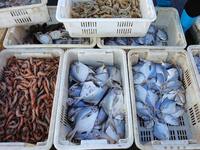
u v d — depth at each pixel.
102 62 1.06
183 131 0.97
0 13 0.98
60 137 0.82
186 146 0.78
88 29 0.99
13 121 0.93
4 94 0.99
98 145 0.78
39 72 1.01
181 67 1.05
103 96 0.99
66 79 0.98
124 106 0.93
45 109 0.95
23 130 0.91
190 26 1.14
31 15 1.04
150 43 1.13
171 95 0.99
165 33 1.21
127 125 0.85
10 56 1.04
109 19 0.93
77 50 1.01
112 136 0.88
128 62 0.98
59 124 0.82
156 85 1.02
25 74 1.02
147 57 1.04
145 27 0.98
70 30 1.00
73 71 1.02
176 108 0.98
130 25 0.97
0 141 0.89
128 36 1.05
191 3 1.02
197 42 1.13
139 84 1.02
